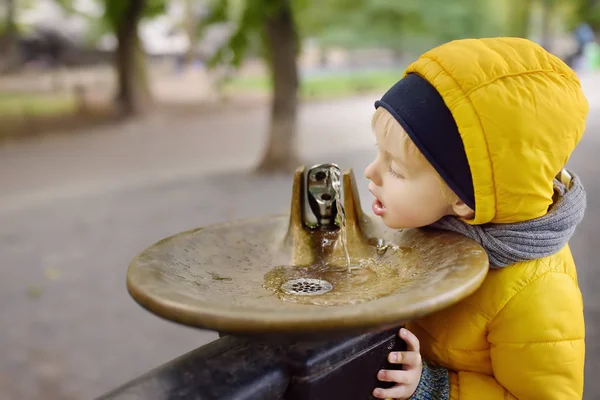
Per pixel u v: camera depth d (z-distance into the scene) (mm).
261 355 860
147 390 780
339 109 13039
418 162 1002
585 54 16500
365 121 11008
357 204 1203
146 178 7016
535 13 15328
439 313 1067
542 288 993
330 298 1008
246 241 1177
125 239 4871
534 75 938
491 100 913
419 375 1000
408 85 997
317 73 20859
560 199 1040
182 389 784
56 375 2838
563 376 974
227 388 793
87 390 2699
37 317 3473
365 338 924
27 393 2684
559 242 1006
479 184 940
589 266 3762
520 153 919
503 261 1000
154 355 3012
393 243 1144
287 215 1284
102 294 3789
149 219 5391
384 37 12055
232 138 9812
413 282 943
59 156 8656
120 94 11953
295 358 851
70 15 17484
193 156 8344
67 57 21719
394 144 1018
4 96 15438
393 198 1053
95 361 2963
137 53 11867
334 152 7797
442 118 951
